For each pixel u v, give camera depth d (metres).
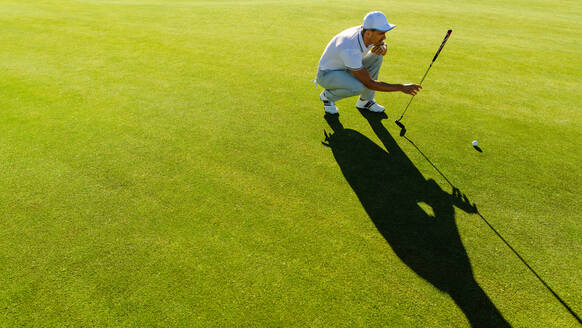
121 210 2.83
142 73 5.34
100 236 2.61
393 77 5.45
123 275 2.33
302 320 2.07
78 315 2.10
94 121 4.04
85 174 3.21
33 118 4.07
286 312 2.12
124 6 9.76
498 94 4.91
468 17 9.38
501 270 2.39
